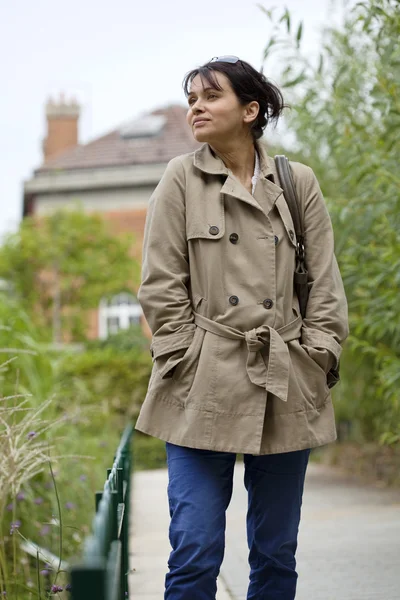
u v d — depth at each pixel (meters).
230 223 3.17
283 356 3.05
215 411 3.03
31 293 29.31
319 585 5.03
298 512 3.25
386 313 7.31
